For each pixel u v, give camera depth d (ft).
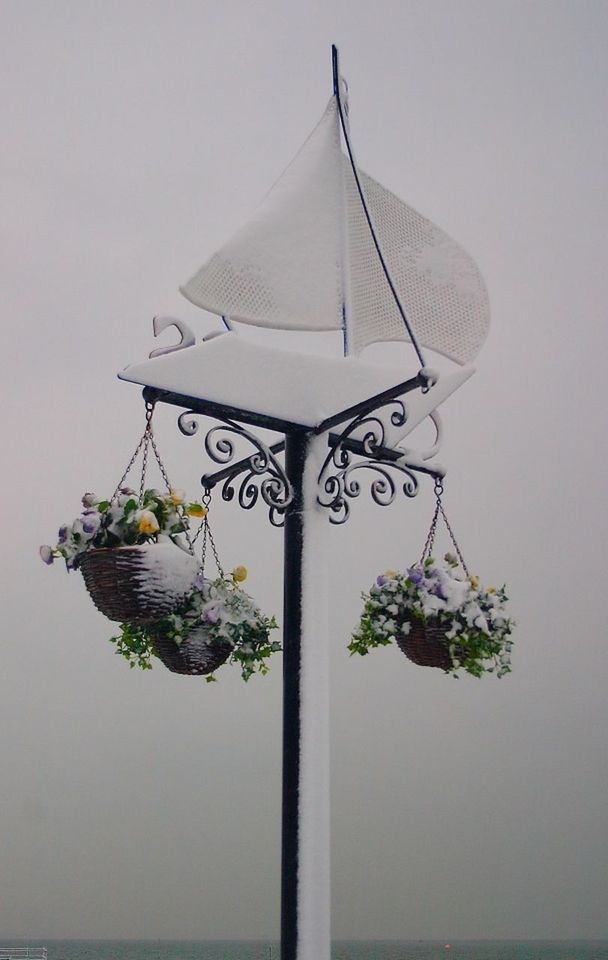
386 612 11.60
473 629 11.30
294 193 11.73
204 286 10.90
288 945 9.16
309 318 11.62
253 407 10.28
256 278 11.25
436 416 12.30
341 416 10.28
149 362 9.69
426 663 11.67
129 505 10.12
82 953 456.45
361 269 12.17
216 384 10.08
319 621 10.21
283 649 10.21
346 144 11.68
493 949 557.74
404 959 416.67
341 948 589.73
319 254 11.78
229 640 11.30
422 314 12.57
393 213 12.49
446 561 12.31
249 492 11.00
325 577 10.42
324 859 9.48
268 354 10.60
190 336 10.12
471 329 12.85
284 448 11.55
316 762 9.73
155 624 11.30
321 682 10.03
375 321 12.27
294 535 10.47
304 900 9.25
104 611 9.91
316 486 10.67
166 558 9.86
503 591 11.73
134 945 629.51
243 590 11.75
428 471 12.05
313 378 10.91
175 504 10.52
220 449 10.23
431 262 12.69
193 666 11.33
